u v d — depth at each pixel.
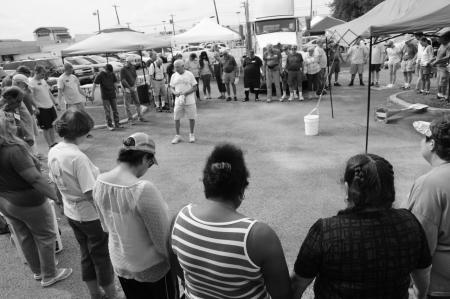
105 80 9.15
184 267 1.57
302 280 1.57
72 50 10.16
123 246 2.11
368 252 1.37
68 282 3.44
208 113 10.81
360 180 1.40
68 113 2.60
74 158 2.54
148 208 1.98
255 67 11.84
